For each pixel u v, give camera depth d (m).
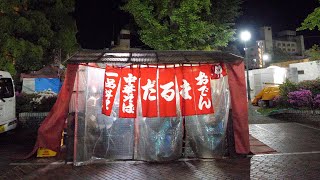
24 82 20.23
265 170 7.94
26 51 18.88
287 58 49.19
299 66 25.50
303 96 16.44
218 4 18.30
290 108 17.12
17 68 20.44
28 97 16.80
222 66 9.58
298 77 25.52
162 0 15.79
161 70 9.27
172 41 16.17
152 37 15.87
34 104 16.70
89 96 9.19
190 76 9.39
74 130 9.02
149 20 15.68
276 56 49.91
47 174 7.97
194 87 9.34
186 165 8.69
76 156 8.76
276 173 7.66
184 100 9.36
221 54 9.78
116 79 9.09
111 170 8.29
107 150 9.23
